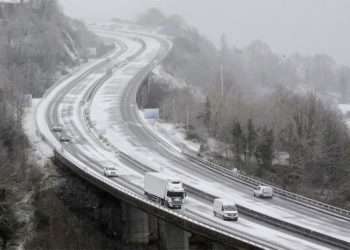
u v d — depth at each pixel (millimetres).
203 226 101250
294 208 126000
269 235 103375
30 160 171125
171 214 109625
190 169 160375
